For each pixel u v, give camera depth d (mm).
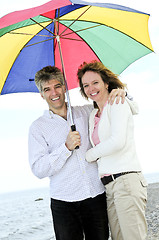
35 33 2879
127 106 2490
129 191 2389
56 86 2729
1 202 26922
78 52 3100
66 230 2578
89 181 2586
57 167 2561
